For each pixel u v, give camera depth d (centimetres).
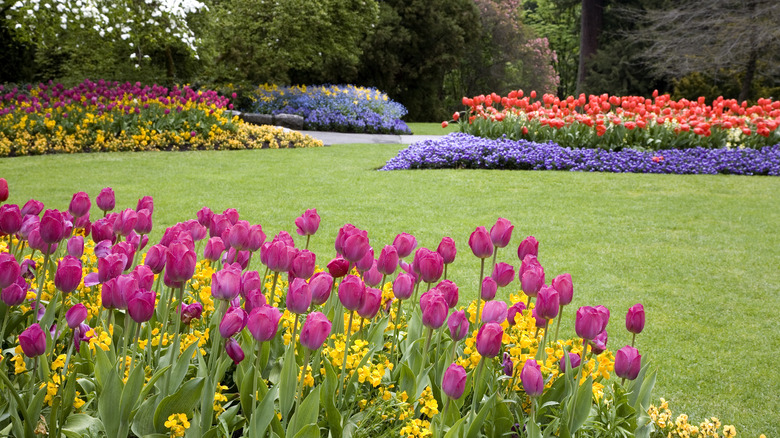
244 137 1439
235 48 2220
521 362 211
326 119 2189
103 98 1395
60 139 1243
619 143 1270
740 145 1367
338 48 2425
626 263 600
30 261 260
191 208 756
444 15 3659
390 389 214
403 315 305
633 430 215
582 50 3541
